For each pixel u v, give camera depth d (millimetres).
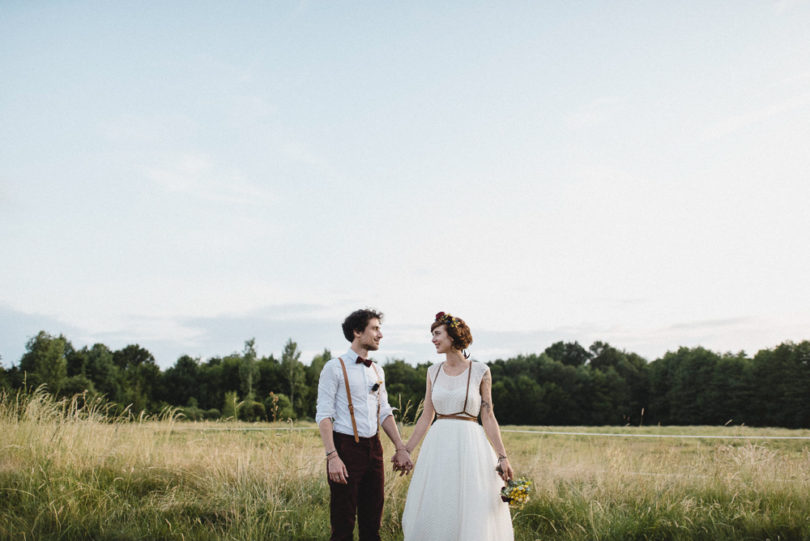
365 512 3842
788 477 6406
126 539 4727
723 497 6094
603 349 97750
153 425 8047
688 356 72375
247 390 57781
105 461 6609
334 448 3723
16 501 5379
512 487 4020
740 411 64188
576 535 5223
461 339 4312
